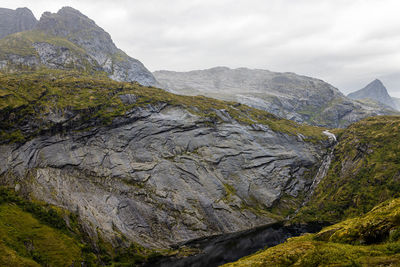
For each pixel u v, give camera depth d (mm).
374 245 50219
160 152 143375
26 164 107938
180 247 105375
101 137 133000
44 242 77812
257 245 103500
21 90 130000
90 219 100188
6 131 110375
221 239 113938
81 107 134625
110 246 93875
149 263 91250
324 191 153375
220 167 152500
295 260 54125
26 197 97062
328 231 66000
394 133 153750
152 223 114688
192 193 133125
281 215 144000
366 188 129375
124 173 127062
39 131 117812
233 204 137125
